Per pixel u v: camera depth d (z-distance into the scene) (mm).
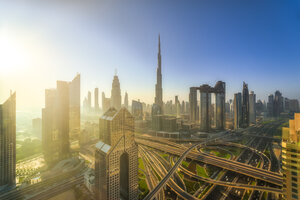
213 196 166875
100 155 137375
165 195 169125
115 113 142000
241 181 198750
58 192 169250
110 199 131000
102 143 140875
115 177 134750
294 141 83375
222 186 185250
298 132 80812
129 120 146125
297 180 79438
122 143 139875
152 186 186125
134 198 152250
